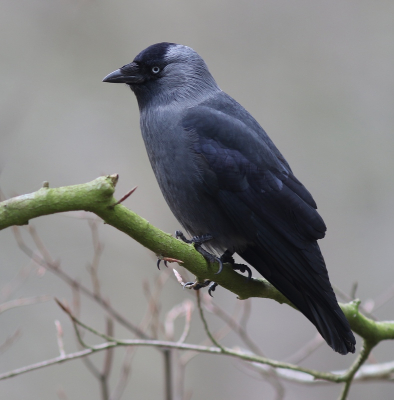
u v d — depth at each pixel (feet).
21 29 46.37
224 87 49.65
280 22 51.67
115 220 18.26
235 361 39.93
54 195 17.08
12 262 41.93
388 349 42.01
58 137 47.11
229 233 24.47
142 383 41.45
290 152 47.85
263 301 44.83
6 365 40.29
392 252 44.91
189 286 22.07
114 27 50.39
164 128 25.09
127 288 43.91
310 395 42.52
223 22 51.60
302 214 23.86
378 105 48.75
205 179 24.12
